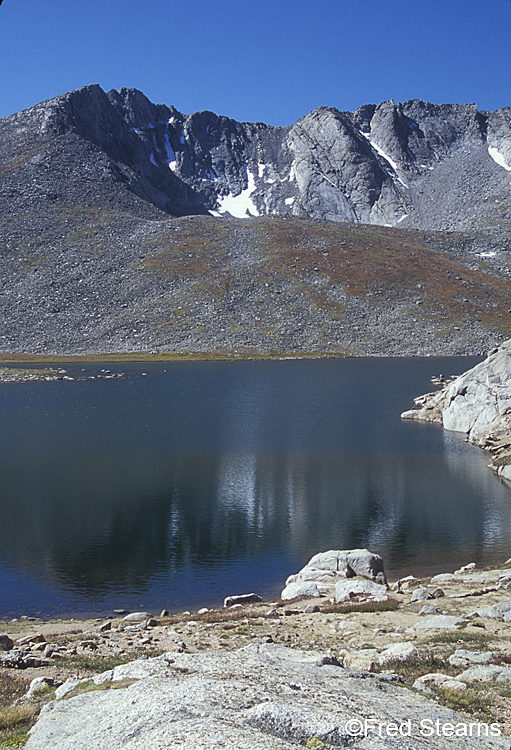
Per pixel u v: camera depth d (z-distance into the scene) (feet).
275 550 118.32
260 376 448.24
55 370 474.49
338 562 98.94
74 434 231.30
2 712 38.47
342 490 160.04
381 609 73.56
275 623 70.44
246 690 32.04
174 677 35.32
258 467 183.42
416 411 277.85
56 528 130.11
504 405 229.66
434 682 41.88
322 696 32.37
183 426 250.37
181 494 155.84
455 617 64.08
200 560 112.78
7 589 99.50
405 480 170.30
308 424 257.55
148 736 27.20
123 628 72.23
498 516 138.00
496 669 44.19
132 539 123.95
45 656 56.65
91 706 33.24
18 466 183.11
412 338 655.76
